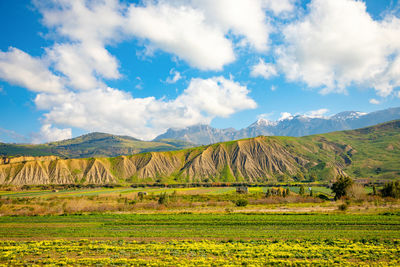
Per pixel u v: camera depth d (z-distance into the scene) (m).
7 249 33.38
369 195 88.31
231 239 36.78
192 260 27.83
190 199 94.50
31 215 61.00
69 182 196.62
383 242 34.09
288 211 60.00
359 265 26.11
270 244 34.19
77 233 42.53
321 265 26.39
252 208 67.56
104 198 101.44
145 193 114.19
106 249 32.75
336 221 46.97
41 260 28.91
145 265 27.36
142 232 42.56
